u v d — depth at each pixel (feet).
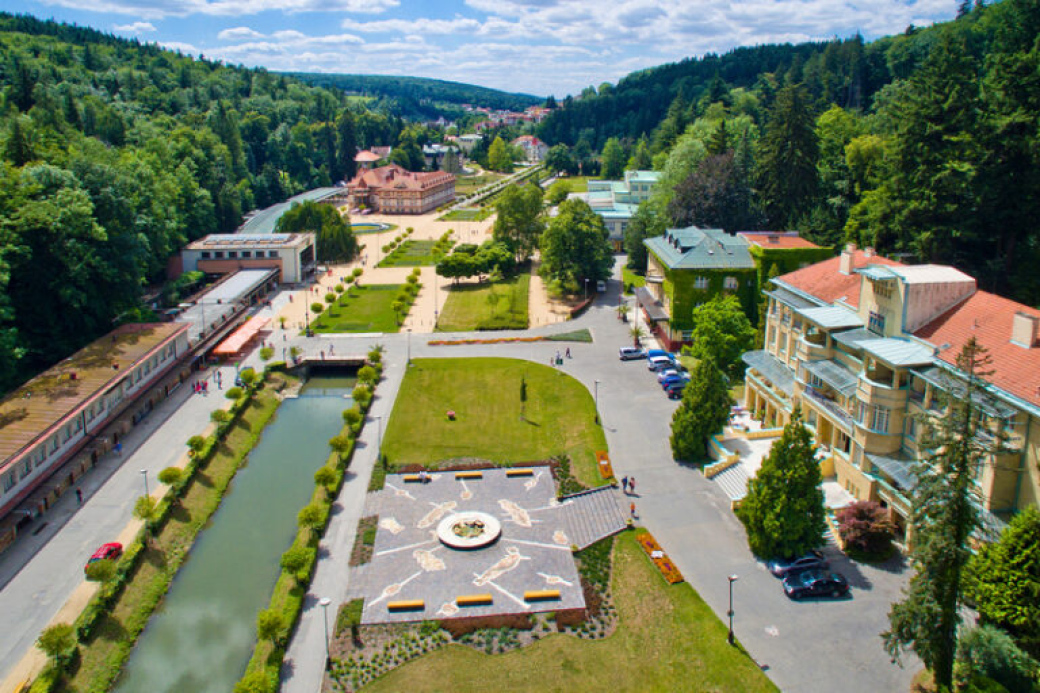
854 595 217.15
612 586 228.43
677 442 302.04
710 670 191.72
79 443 302.45
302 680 192.75
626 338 464.24
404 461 311.47
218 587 234.79
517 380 397.80
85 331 406.21
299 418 369.30
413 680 192.03
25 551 246.47
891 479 240.12
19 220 367.04
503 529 260.62
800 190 533.55
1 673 194.08
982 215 354.74
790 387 307.37
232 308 496.64
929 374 228.84
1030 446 197.16
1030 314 221.25
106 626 210.59
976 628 185.16
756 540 235.40
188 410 360.07
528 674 193.47
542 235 576.61
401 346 457.27
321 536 257.75
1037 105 341.21
